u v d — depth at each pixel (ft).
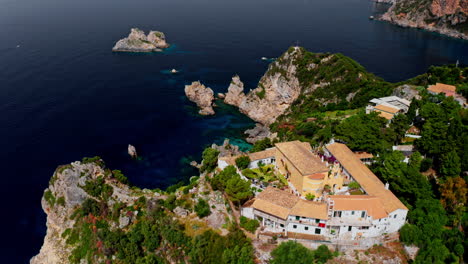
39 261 341.21
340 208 255.50
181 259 284.61
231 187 293.23
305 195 288.10
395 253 250.78
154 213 321.32
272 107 643.04
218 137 560.20
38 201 415.03
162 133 563.89
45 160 482.69
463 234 252.62
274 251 242.78
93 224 337.93
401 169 298.76
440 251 237.86
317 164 296.10
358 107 518.78
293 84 645.10
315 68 638.94
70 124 576.20
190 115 627.46
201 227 297.33
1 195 421.18
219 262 257.75
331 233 259.60
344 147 348.79
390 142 370.94
